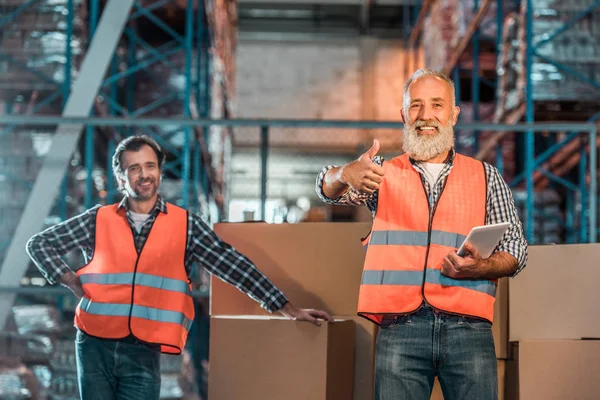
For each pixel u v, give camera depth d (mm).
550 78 8086
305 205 21172
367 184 3188
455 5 11414
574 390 3777
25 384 6340
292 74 20953
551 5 8125
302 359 3822
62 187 8172
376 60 21094
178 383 7062
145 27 11078
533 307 3912
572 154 9500
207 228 3996
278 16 21156
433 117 3396
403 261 3334
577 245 3938
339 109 20828
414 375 3281
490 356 3277
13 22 8328
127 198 3957
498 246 3367
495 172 3453
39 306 7484
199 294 6539
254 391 3877
